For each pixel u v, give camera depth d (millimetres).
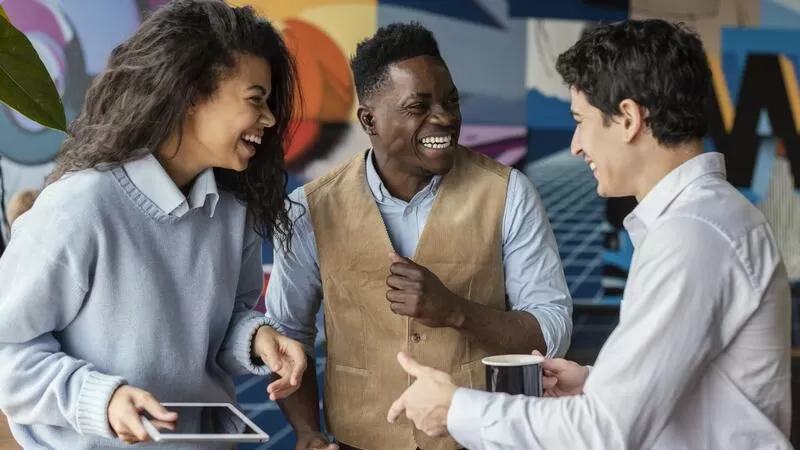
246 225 1809
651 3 4293
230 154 1654
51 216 1534
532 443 1316
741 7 4320
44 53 3934
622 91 1345
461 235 2021
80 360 1532
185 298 1665
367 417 2035
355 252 2023
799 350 4230
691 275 1261
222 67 1600
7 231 3893
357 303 2035
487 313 1921
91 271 1566
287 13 4051
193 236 1679
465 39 4199
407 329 2000
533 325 1943
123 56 1632
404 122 1910
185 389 1660
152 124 1594
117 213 1584
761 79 4344
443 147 1931
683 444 1311
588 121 1399
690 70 1327
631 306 1290
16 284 1522
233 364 1795
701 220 1288
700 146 1372
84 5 3941
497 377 1441
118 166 1605
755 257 1290
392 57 1922
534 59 4246
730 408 1298
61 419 1509
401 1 4133
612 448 1264
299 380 1747
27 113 1032
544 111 4262
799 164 4355
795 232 4355
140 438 1424
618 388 1265
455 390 1398
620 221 4305
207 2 1642
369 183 2064
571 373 1628
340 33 4090
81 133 1641
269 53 1684
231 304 1758
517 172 2100
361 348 2047
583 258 4301
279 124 1784
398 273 1890
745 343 1293
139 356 1599
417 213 2047
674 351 1254
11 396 1522
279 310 2102
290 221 1902
